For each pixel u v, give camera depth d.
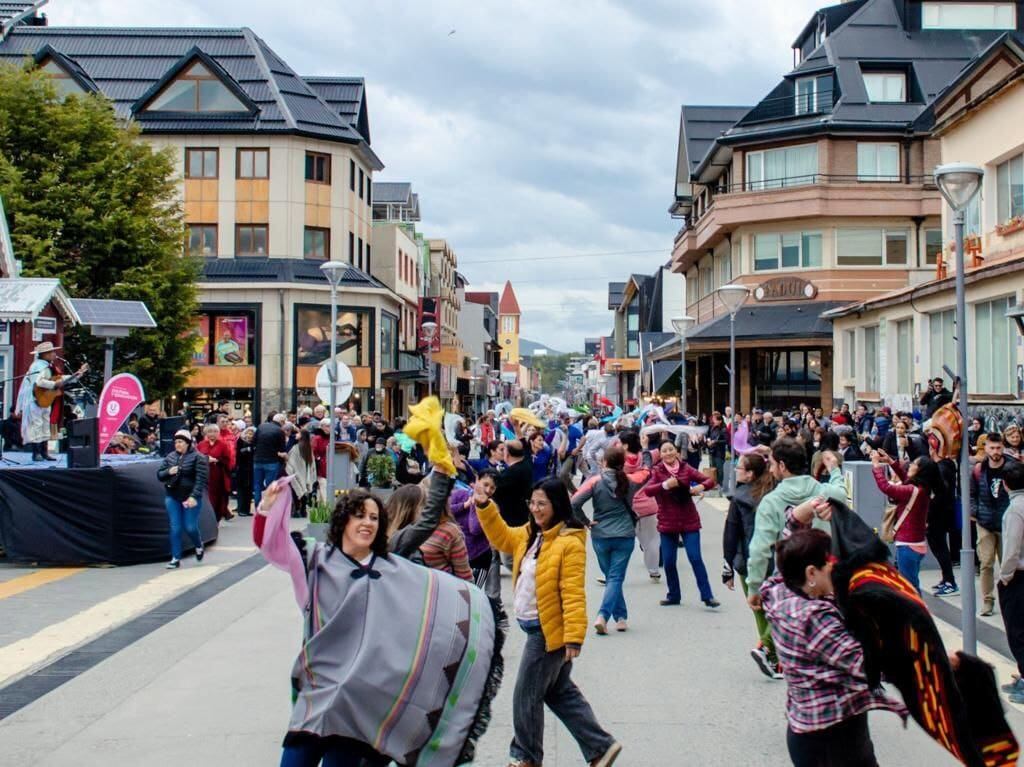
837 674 4.37
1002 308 20.09
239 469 20.47
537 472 15.79
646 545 12.75
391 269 53.97
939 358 23.86
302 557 4.61
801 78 39.91
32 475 13.66
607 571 9.75
